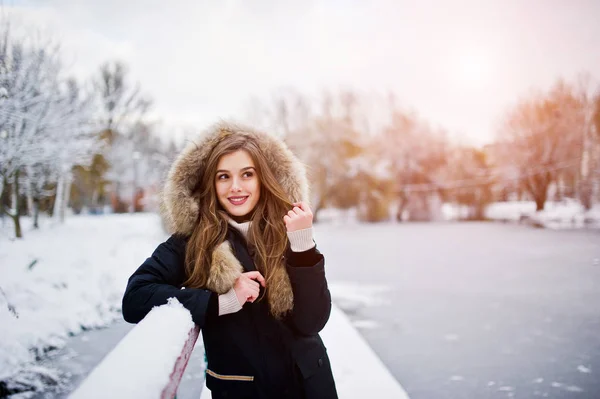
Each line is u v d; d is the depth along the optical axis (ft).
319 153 91.61
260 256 3.66
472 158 89.66
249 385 3.37
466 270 25.34
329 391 3.56
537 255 29.55
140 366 1.98
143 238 31.32
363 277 24.02
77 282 17.17
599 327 13.25
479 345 11.94
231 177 3.85
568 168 58.59
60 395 9.04
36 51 22.75
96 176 80.64
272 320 3.52
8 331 11.44
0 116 21.68
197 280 3.46
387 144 97.19
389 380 7.16
